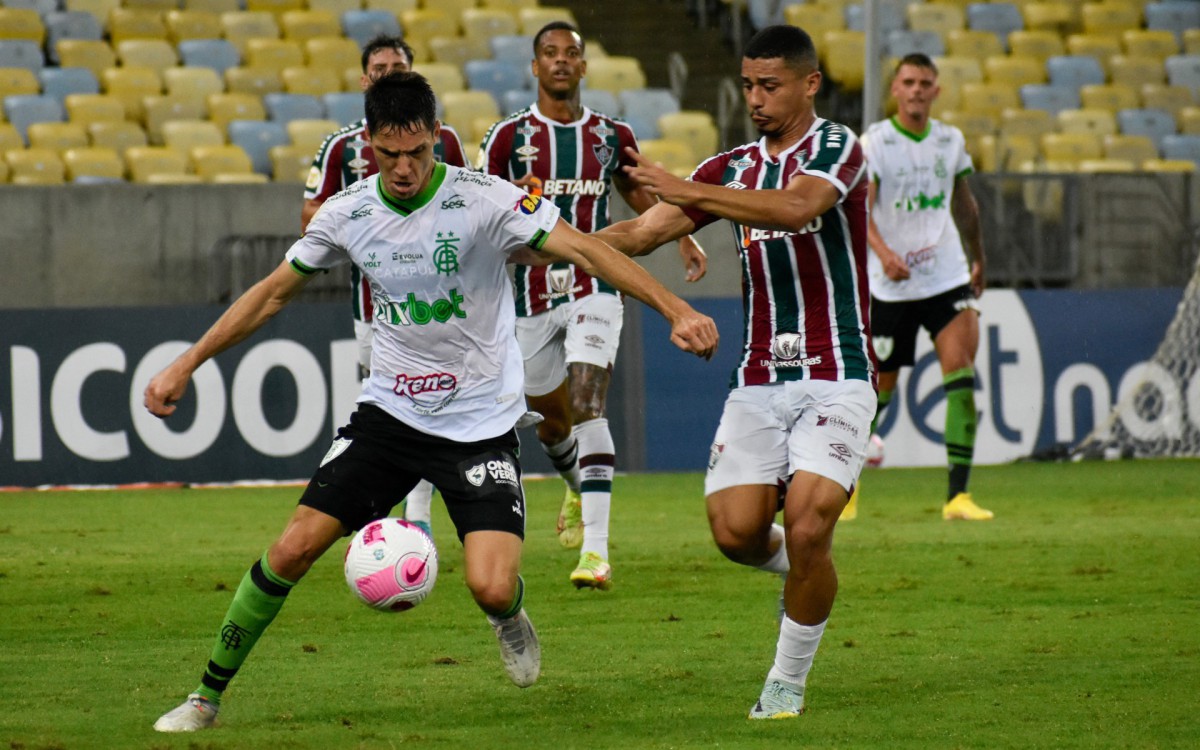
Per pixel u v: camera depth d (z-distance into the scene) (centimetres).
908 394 4600
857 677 1694
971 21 6769
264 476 4156
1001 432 4703
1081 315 4775
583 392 2381
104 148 5397
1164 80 6600
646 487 4003
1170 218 5262
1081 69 6544
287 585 1436
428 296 1459
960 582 2392
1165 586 2352
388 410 1489
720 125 6056
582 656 1817
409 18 6316
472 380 1487
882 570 2519
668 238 1625
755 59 1598
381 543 1424
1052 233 5234
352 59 6088
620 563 2611
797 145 1602
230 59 5972
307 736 1399
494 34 6412
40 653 1836
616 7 6906
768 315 1603
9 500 3738
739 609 2155
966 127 6134
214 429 4131
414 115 1377
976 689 1625
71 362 4066
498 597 1430
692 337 1384
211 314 4150
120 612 2134
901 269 3106
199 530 3108
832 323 1572
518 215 1435
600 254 1428
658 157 5647
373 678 1686
